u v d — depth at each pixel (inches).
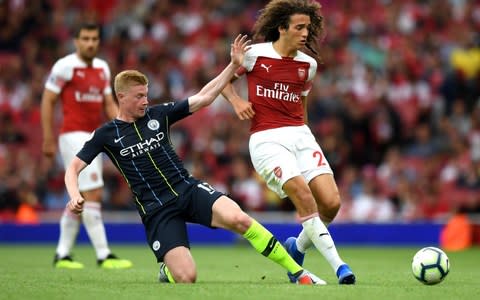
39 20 3144.7
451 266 1611.7
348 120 2755.9
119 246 2257.6
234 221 1015.0
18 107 2883.9
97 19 3171.8
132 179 1060.5
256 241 1025.5
